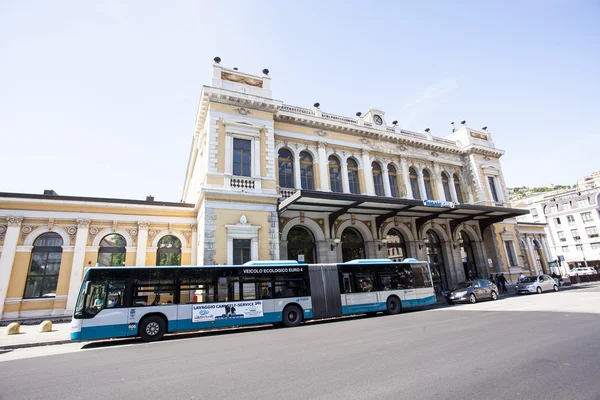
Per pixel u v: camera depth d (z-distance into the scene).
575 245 60.34
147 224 19.44
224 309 12.98
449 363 6.12
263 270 14.23
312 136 22.23
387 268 17.41
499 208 23.70
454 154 29.19
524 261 32.41
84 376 6.61
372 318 14.87
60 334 13.02
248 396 4.91
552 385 4.80
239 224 17.33
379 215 22.58
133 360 7.98
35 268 17.11
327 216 20.91
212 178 17.56
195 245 20.23
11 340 11.75
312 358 7.03
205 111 20.06
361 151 23.89
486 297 20.06
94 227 18.47
